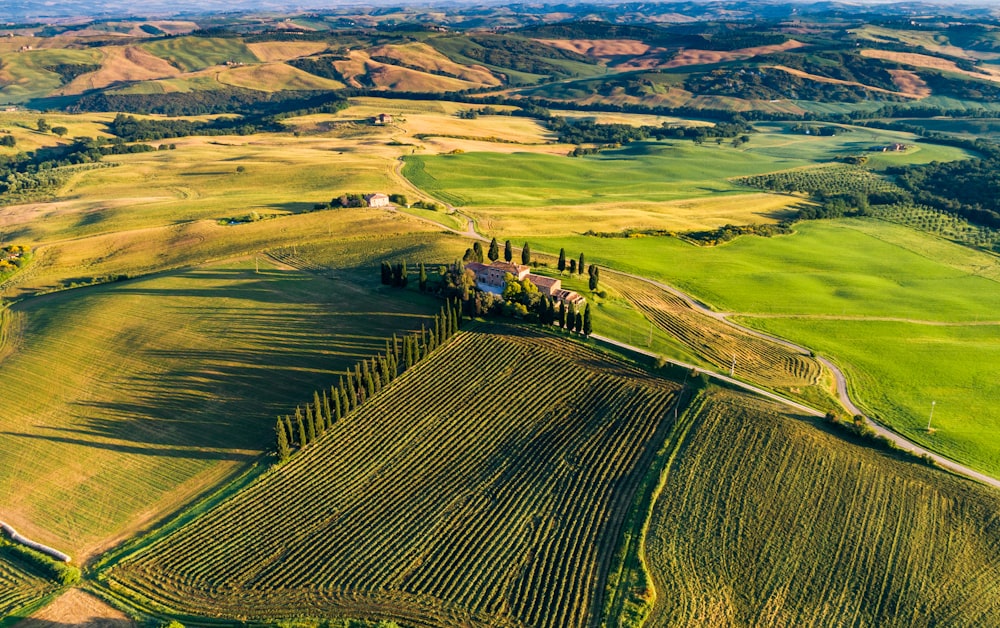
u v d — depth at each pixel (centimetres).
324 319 12794
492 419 10119
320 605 7100
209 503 8550
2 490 8819
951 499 8531
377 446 9562
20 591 7262
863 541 7881
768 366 11900
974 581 7375
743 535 7962
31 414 10381
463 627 6844
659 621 6856
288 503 8525
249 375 11156
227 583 7369
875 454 9356
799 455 9219
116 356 11862
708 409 10200
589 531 8094
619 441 9625
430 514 8362
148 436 9844
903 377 11969
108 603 7112
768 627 6838
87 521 8281
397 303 13325
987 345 13438
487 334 12275
